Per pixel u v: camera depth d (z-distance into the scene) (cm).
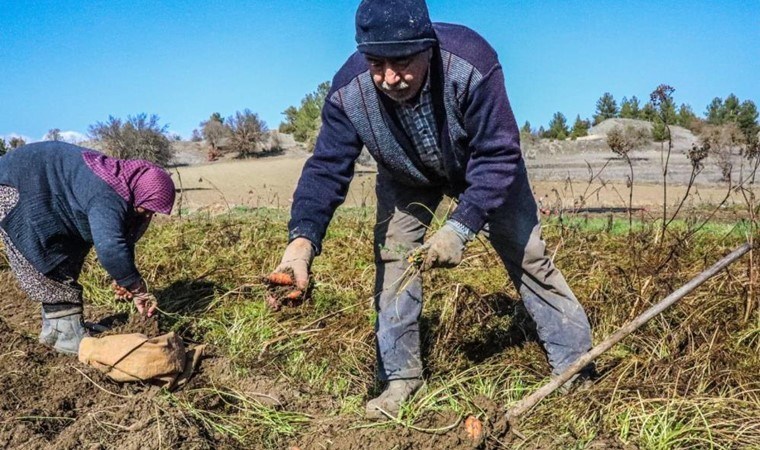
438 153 344
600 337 461
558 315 388
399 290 384
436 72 319
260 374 447
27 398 400
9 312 571
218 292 598
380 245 388
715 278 522
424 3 305
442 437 338
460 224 322
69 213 446
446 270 580
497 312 510
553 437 347
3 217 440
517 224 371
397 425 356
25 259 452
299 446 359
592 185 1903
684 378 397
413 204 380
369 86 330
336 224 857
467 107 323
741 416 359
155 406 377
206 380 432
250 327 517
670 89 609
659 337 458
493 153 324
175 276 645
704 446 341
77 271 476
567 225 813
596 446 337
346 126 346
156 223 868
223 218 934
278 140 4416
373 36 299
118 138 2800
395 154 348
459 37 320
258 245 726
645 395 381
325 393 425
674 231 733
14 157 445
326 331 500
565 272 593
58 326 468
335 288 595
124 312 573
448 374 431
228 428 376
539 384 404
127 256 425
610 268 572
